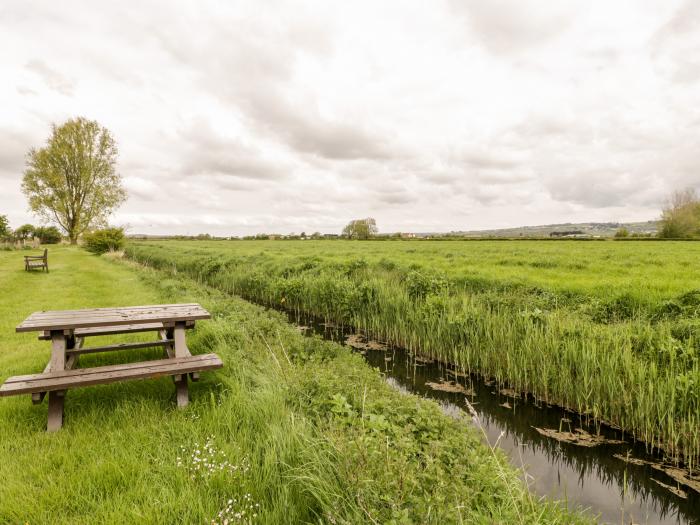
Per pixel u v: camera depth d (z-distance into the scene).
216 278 20.08
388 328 10.29
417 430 4.00
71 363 4.93
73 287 13.71
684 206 77.31
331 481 2.87
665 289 11.47
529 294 11.32
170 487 2.97
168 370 4.13
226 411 4.19
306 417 4.08
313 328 11.94
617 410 5.71
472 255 28.98
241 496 2.86
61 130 45.06
